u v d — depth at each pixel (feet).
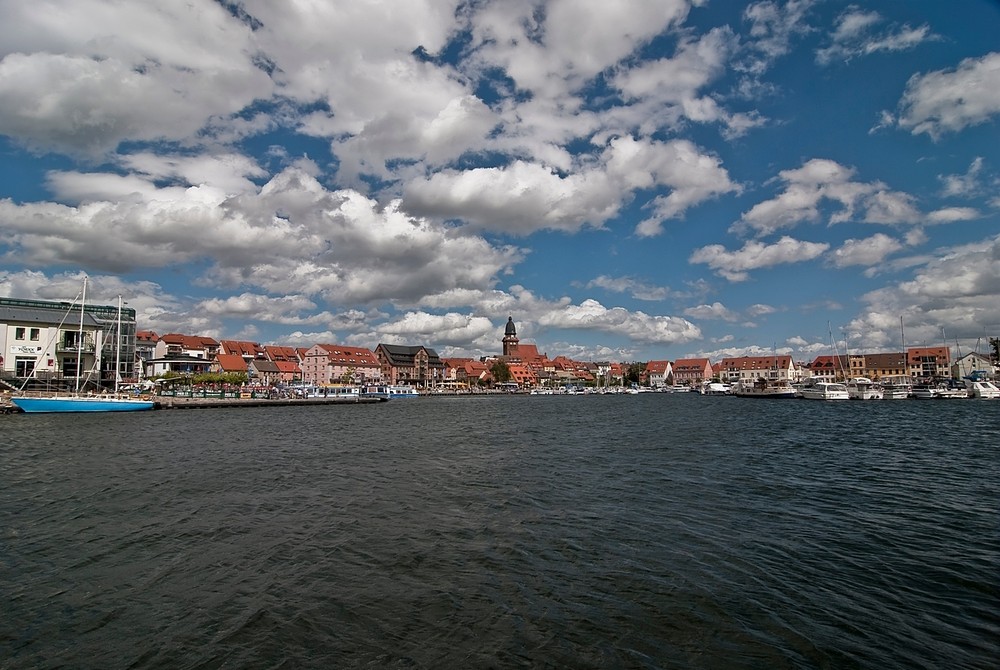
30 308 325.62
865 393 452.35
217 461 114.83
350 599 43.73
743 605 42.22
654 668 33.68
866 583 46.52
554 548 55.88
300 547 56.59
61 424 202.28
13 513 70.08
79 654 35.76
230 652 35.86
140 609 42.27
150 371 514.27
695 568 49.98
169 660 34.96
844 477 93.91
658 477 94.68
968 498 77.30
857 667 33.76
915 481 90.17
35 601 43.73
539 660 34.60
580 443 148.87
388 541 58.54
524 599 43.50
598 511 70.85
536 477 95.61
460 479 94.22
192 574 49.34
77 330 321.73
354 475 98.43
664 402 483.10
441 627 38.99
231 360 614.75
